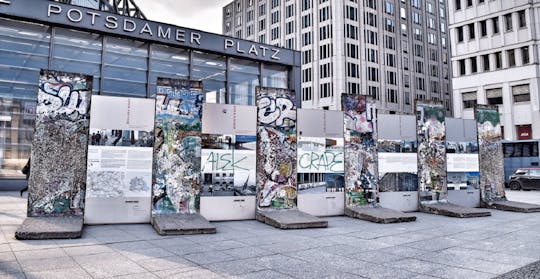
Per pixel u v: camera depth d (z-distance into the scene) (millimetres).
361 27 56281
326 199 11922
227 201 10781
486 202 14438
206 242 7547
